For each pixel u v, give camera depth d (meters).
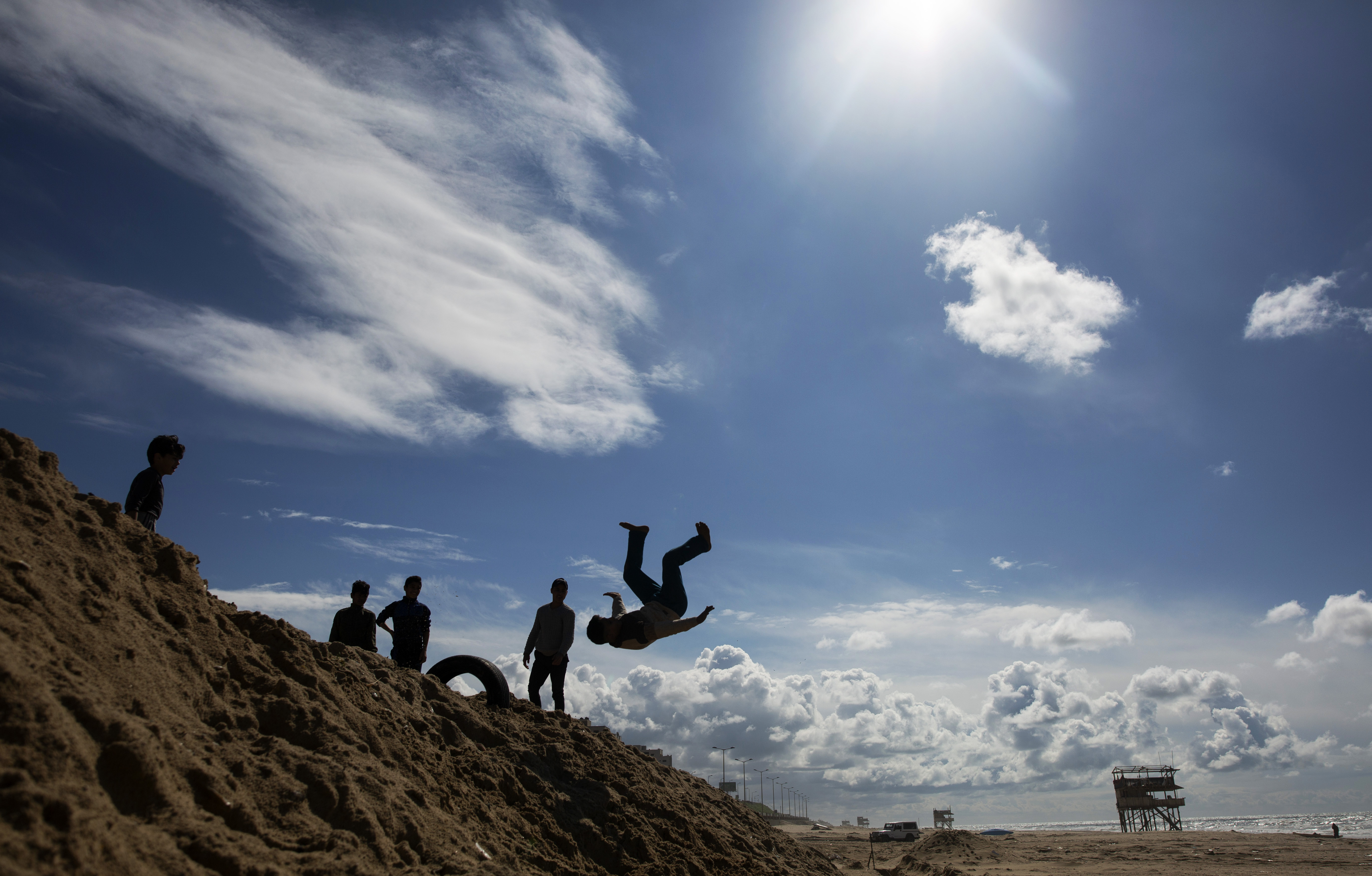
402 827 6.14
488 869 6.24
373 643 10.87
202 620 7.01
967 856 44.00
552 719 11.92
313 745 6.48
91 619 5.69
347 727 7.05
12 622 4.98
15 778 3.92
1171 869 32.56
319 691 7.29
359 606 10.88
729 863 10.02
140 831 4.41
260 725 6.47
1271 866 33.31
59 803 3.93
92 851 3.93
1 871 3.46
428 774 7.50
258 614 8.02
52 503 6.49
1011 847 50.41
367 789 6.21
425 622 11.56
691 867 9.30
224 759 5.62
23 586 5.40
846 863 41.47
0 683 4.34
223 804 5.15
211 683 6.44
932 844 47.00
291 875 4.86
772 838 14.21
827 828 129.75
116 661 5.56
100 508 7.09
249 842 4.95
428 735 8.48
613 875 8.50
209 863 4.57
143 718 5.29
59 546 6.12
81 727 4.63
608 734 13.23
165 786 4.84
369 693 8.19
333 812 5.79
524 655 12.88
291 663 7.40
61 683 4.80
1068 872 32.56
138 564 6.89
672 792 12.20
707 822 11.52
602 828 9.16
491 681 11.39
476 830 7.29
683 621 8.80
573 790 9.80
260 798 5.50
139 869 4.13
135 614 6.28
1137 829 74.12
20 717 4.28
